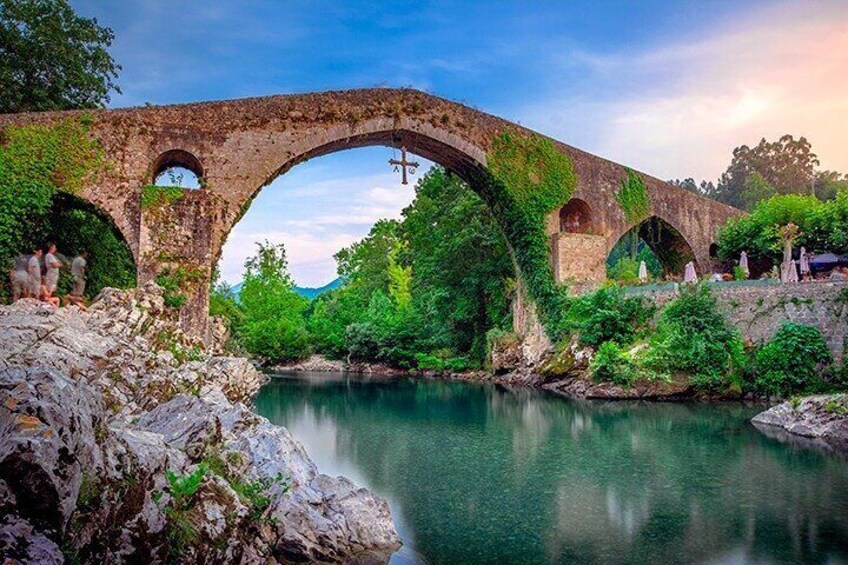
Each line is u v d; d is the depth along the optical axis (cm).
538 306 3494
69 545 511
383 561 941
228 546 733
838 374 2372
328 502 1036
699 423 2131
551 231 3538
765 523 1136
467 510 1226
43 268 2527
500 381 3844
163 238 2491
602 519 1168
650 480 1438
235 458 982
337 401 2988
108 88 3262
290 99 2938
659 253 4372
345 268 7362
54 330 1290
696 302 2733
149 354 1505
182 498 702
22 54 2931
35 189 2491
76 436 552
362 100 3083
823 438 1861
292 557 890
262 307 6091
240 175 2797
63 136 2550
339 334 5747
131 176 2603
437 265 4788
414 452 1780
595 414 2380
